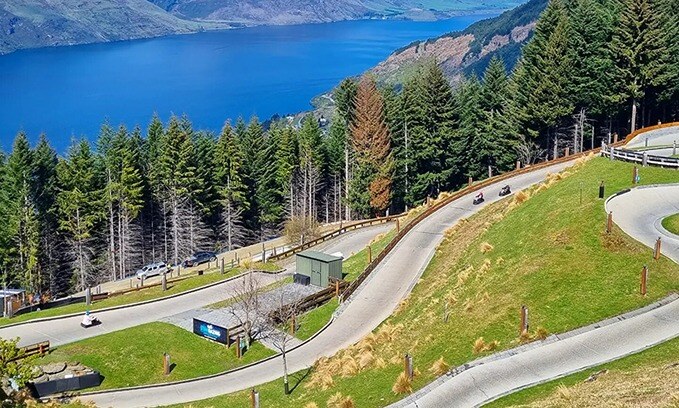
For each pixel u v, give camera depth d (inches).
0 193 3634.4
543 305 1480.1
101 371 1958.7
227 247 4370.1
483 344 1393.9
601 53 3663.9
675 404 928.9
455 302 1702.8
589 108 3747.5
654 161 2236.7
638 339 1306.6
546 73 3617.1
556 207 1996.8
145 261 4232.3
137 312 2437.3
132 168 3909.9
